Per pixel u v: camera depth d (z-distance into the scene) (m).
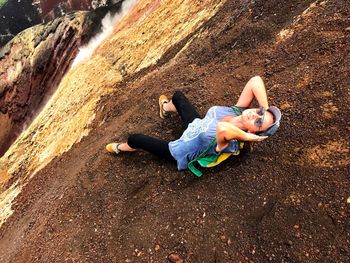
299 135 2.16
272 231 1.85
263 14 3.29
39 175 4.04
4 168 5.00
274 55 2.80
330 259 1.68
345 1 2.82
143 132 2.80
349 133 2.04
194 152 2.14
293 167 2.03
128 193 2.40
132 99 3.64
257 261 1.80
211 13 4.02
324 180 1.92
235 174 2.13
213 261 1.87
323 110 2.21
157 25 4.95
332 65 2.42
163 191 2.27
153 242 2.05
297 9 3.07
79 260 2.19
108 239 2.20
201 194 2.13
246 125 1.96
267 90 2.54
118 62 5.08
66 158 3.82
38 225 2.82
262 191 2.01
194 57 3.47
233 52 3.13
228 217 1.98
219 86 2.83
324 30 2.71
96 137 3.49
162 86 3.28
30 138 5.23
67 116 4.93
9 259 2.79
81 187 2.69
